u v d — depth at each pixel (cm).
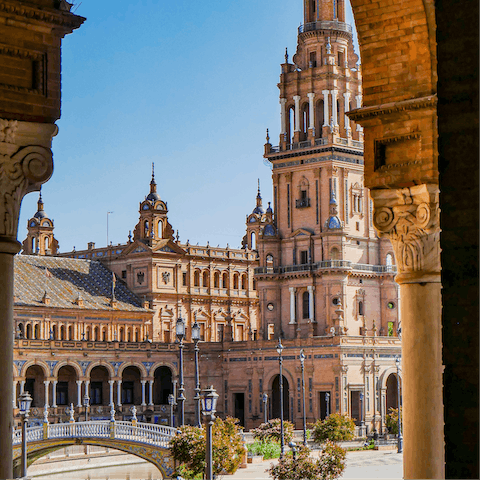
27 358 10781
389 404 12438
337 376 11250
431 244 1686
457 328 862
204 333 14000
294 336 12356
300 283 12375
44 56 1362
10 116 1322
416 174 1697
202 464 6116
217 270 14325
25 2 1329
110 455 10000
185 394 12438
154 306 13225
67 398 11575
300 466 5247
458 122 873
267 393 11950
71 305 12088
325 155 12344
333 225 12138
